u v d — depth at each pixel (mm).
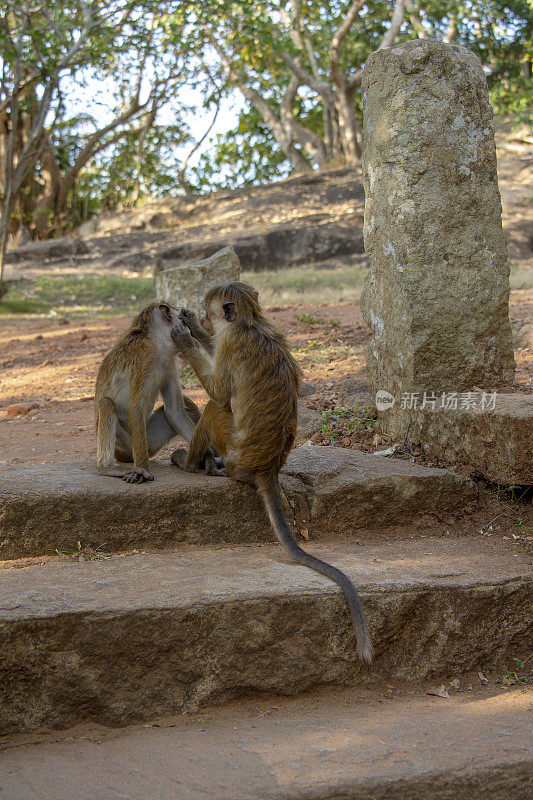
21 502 4934
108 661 3984
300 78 33156
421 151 6238
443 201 6273
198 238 27016
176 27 25625
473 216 6344
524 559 5070
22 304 19844
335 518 5582
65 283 22219
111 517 5078
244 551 5129
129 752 3725
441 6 33250
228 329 5125
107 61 25891
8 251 26484
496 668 4684
